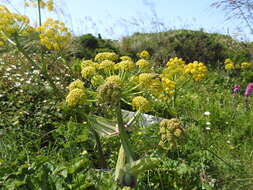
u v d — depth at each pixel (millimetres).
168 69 1277
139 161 570
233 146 1007
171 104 1346
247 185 729
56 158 849
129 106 1478
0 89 1327
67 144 864
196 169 758
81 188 658
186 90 1715
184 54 2752
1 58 1743
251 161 863
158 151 870
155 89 617
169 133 665
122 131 611
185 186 714
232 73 2182
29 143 929
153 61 2365
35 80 1388
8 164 759
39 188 664
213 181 736
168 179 728
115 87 570
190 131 1062
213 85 1973
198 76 1345
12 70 1569
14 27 802
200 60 2736
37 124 1087
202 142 980
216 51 2746
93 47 2393
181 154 867
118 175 613
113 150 966
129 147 607
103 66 642
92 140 932
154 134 960
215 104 1455
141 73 674
